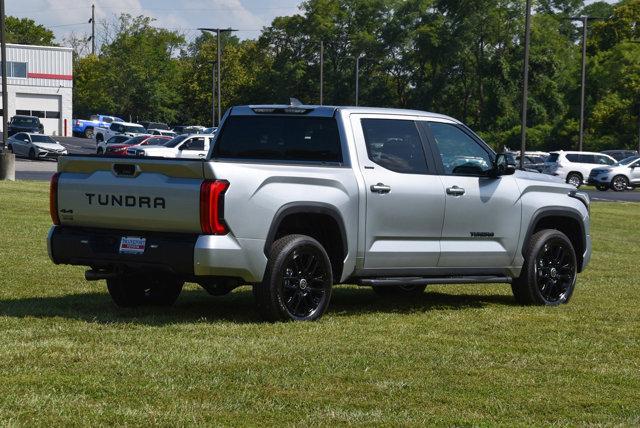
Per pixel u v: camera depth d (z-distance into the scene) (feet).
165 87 435.94
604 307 37.88
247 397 21.75
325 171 32.71
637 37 340.39
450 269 36.04
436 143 35.99
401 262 34.65
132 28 430.61
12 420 19.38
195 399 21.49
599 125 299.99
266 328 30.35
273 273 31.19
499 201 37.06
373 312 35.17
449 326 32.01
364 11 378.32
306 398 21.84
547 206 38.63
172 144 172.55
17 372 23.45
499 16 331.16
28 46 342.44
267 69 395.75
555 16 401.70
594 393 23.24
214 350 26.50
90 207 31.83
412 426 19.89
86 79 463.01
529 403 22.09
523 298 38.19
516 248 37.70
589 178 189.78
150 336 28.37
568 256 39.09
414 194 34.71
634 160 188.14
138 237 31.14
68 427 19.19
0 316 31.68
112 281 34.42
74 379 22.84
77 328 29.45
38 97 344.90
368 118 34.53
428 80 356.79
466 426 20.08
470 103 354.95
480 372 24.97
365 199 33.55
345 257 33.19
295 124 34.71
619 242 77.36
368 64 369.50
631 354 28.12
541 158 218.38
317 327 30.86
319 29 372.99
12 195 97.50
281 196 31.40
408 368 25.16
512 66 331.16
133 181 31.01
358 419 20.27
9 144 216.95
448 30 337.72
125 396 21.59
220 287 33.50
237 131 35.53
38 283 40.16
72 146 287.28
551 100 333.62
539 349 28.37
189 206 30.14
